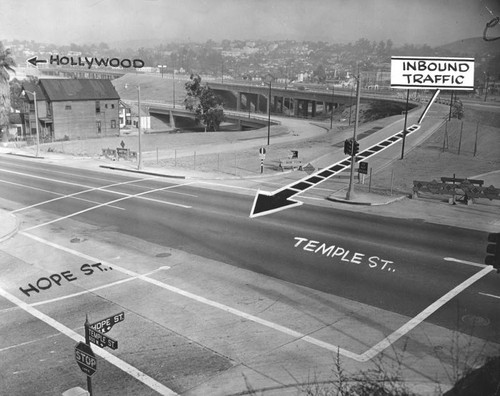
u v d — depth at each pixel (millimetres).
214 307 11891
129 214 19734
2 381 8977
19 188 25203
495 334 10180
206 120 52438
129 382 8820
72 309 11969
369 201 21375
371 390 7266
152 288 13094
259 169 27391
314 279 13344
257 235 17016
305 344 10078
